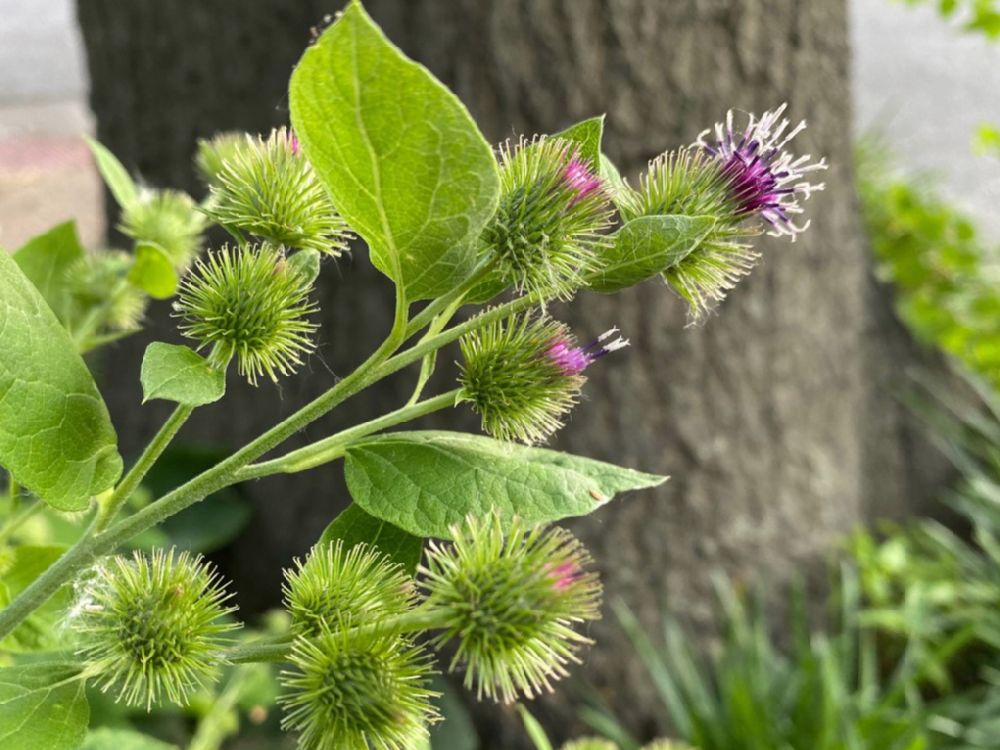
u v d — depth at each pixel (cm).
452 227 20
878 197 110
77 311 31
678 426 71
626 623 72
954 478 107
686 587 75
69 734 21
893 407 106
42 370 21
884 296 109
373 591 23
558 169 22
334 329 65
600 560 73
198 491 22
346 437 23
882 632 88
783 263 75
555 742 74
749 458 75
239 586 76
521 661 22
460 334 22
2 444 20
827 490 82
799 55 70
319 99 19
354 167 19
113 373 74
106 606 22
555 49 61
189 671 23
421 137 19
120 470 22
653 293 68
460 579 22
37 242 31
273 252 24
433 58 61
